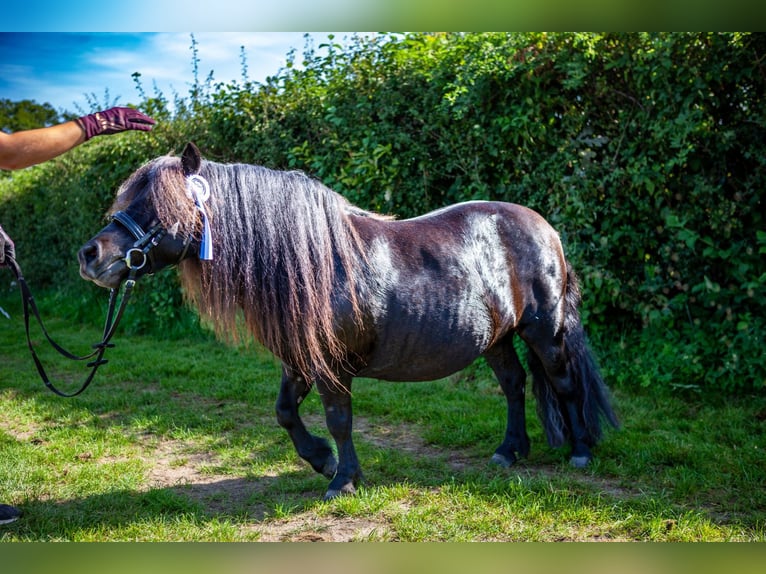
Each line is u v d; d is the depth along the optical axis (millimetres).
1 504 3180
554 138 5168
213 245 2988
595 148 5133
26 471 3768
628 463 3742
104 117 2947
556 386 3820
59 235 10250
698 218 4789
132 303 8438
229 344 3266
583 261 5070
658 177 4711
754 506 3182
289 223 3045
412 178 5793
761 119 4496
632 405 4742
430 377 3441
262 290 3031
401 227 3410
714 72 4504
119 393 5555
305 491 3523
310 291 3023
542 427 4109
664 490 3398
